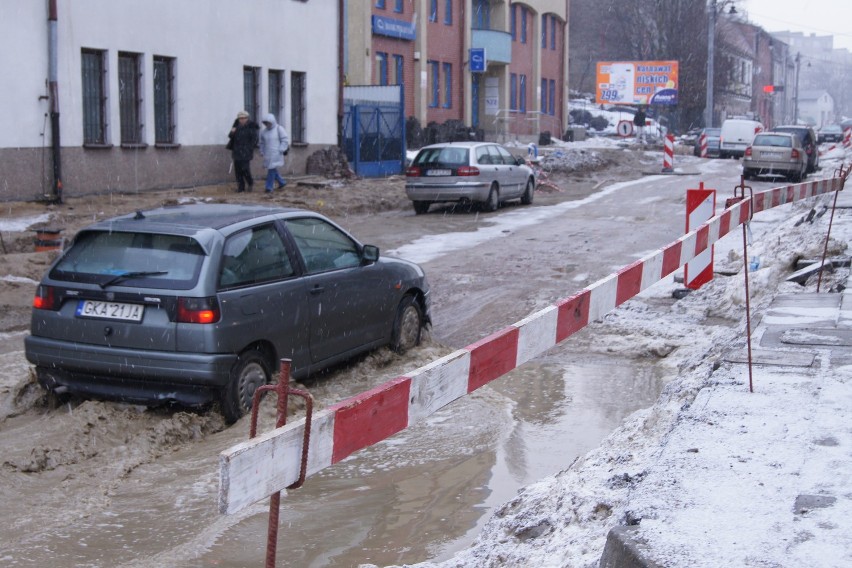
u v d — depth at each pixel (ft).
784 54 412.16
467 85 154.20
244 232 23.70
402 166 103.19
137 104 72.13
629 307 36.14
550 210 75.97
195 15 76.64
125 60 70.90
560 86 198.39
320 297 25.39
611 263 47.85
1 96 60.34
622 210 75.36
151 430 21.34
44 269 42.47
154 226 23.18
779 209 67.77
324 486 18.92
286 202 71.87
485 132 167.43
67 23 64.54
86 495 18.24
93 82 67.97
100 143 68.59
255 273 23.62
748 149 107.34
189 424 21.70
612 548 11.34
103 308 22.53
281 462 10.06
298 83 91.50
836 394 17.47
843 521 11.77
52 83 63.36
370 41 124.77
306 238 25.89
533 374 28.14
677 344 30.86
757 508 12.24
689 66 242.17
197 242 22.53
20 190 61.87
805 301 27.43
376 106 100.22
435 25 144.25
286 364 10.30
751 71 328.08
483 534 14.90
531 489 16.15
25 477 19.02
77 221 57.06
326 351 25.81
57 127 63.72
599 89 221.87
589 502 14.01
